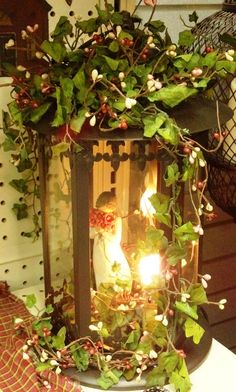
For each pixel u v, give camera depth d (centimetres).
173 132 73
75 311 87
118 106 73
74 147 75
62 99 74
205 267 141
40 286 116
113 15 82
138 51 80
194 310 85
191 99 82
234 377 91
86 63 76
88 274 84
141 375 87
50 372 87
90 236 85
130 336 85
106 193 85
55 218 88
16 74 88
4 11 97
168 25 120
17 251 114
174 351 86
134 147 77
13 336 94
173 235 82
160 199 79
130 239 88
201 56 80
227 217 140
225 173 113
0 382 86
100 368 87
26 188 107
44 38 102
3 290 108
